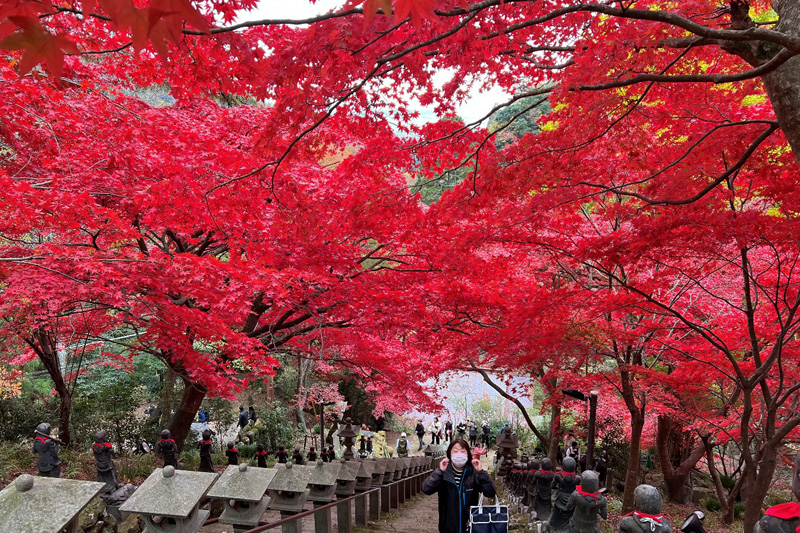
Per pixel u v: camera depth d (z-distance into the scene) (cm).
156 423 1627
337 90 385
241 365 1541
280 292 693
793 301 729
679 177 560
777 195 572
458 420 3005
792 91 360
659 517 390
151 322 789
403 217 681
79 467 1128
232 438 2086
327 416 2759
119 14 136
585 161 589
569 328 763
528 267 1095
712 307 996
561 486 747
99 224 604
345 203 683
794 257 648
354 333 1030
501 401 3100
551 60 546
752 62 387
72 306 835
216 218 635
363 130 568
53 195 540
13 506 276
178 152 676
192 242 1082
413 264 924
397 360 1144
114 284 629
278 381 2745
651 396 1098
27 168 675
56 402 1658
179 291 766
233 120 898
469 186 598
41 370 2097
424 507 1207
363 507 871
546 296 720
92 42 520
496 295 837
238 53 365
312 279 743
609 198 967
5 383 1452
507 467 1460
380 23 311
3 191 500
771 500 1509
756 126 538
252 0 449
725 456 2300
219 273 641
